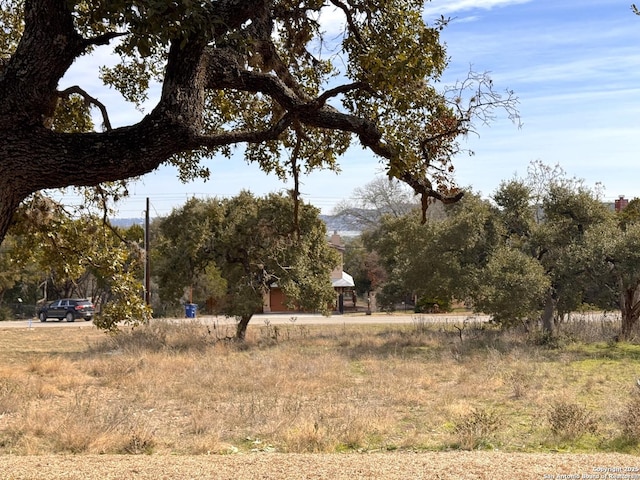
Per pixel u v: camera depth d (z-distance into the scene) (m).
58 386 15.89
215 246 26.83
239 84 5.88
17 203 5.21
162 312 43.81
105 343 26.34
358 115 7.65
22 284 51.22
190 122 5.41
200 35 5.23
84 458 8.05
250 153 8.80
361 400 13.80
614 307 26.31
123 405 13.41
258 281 27.03
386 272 51.31
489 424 10.50
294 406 12.33
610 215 27.08
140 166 5.27
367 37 7.62
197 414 11.77
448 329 30.45
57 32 5.14
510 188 26.77
